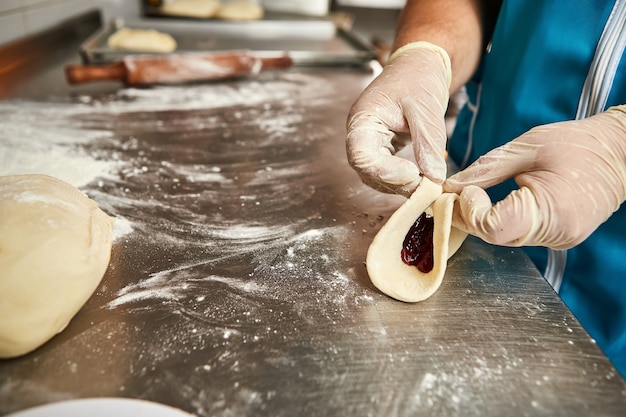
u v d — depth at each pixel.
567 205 0.57
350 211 0.84
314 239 0.76
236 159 1.03
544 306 0.64
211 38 2.03
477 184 0.64
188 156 1.03
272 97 1.44
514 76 0.86
